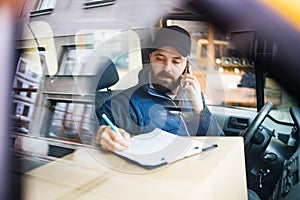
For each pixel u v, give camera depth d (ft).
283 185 3.81
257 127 4.97
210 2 4.38
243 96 5.49
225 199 2.49
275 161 4.37
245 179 2.85
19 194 1.97
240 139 3.63
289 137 4.61
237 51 4.67
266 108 4.97
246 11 4.01
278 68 4.10
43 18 3.33
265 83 4.86
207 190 2.54
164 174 2.71
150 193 2.44
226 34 4.52
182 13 4.54
